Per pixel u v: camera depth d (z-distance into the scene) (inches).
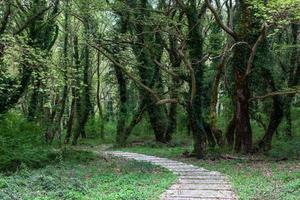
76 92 1552.7
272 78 1090.1
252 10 1003.9
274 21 799.7
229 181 650.8
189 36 1018.1
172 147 1469.0
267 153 1038.4
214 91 1114.1
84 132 1894.7
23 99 1352.1
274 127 1124.5
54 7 1024.2
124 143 1504.7
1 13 968.3
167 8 1190.3
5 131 847.1
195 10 1016.9
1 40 793.6
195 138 1026.1
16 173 669.3
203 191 561.6
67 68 904.3
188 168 835.4
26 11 999.0
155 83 1403.8
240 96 1044.5
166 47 1179.3
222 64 1079.0
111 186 586.9
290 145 1112.2
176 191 561.6
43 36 1065.5
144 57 1342.3
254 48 945.5
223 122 1407.5
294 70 1149.7
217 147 1124.5
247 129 1055.6
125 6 1006.4
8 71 950.4
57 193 498.6
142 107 1502.2
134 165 840.9
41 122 1305.4
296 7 743.1
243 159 944.9
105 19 1186.0
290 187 538.3
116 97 1973.4
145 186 593.0
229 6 1152.8
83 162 888.3
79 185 550.0
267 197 498.0
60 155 885.2
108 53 1084.5
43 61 823.1
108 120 2284.7
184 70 1026.7
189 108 1006.4
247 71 990.4
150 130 1855.3
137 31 1190.3
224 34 1235.9
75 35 1400.1
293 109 1421.0
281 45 1049.5
